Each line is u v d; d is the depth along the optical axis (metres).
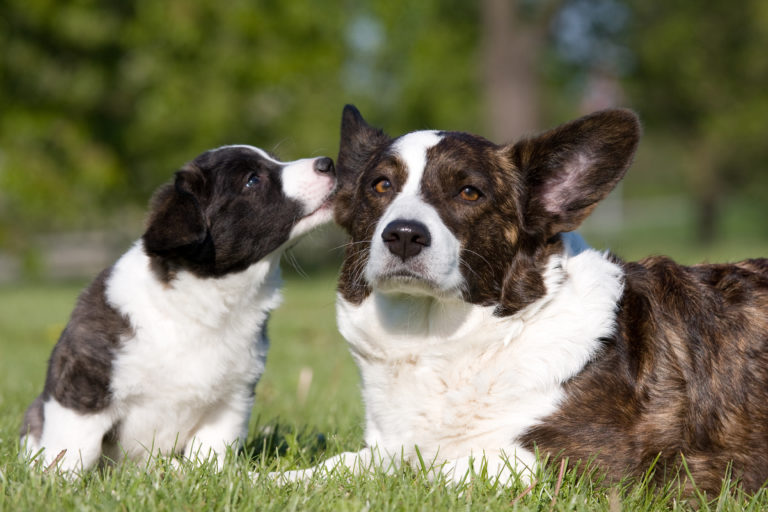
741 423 5.68
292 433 7.18
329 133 32.25
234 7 30.78
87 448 5.98
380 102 44.25
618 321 5.73
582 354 5.55
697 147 48.22
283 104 33.19
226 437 6.59
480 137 6.15
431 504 4.76
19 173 27.83
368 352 6.01
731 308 5.90
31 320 18.56
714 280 6.11
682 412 5.57
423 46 43.06
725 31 44.47
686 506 5.38
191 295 6.36
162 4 28.91
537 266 5.86
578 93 46.97
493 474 5.34
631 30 45.25
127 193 31.31
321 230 7.57
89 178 28.55
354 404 8.73
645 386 5.59
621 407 5.52
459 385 5.72
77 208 29.88
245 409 6.75
